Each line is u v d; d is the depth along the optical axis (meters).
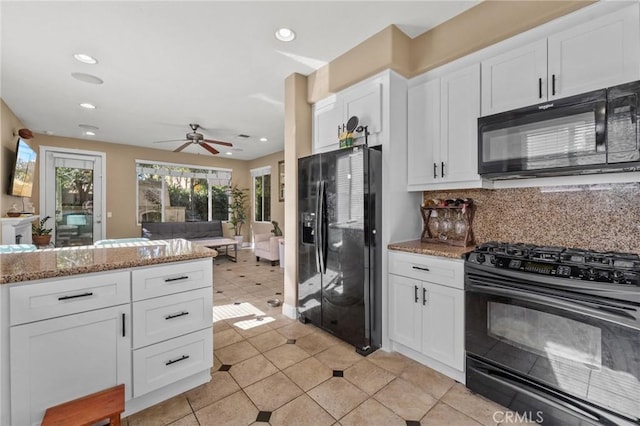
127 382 1.64
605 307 1.39
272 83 3.28
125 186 6.49
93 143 6.07
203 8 2.05
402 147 2.50
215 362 2.24
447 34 2.21
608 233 1.82
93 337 1.53
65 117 4.46
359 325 2.36
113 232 6.34
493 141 1.92
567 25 1.74
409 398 1.82
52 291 1.42
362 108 2.59
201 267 1.92
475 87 2.12
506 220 2.25
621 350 1.35
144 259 1.69
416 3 2.03
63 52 2.61
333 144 2.90
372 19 2.20
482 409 1.72
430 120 2.38
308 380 2.01
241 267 5.71
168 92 3.52
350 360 2.27
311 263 2.82
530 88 1.86
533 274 1.60
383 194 2.43
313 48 2.58
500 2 1.94
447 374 2.05
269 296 3.88
